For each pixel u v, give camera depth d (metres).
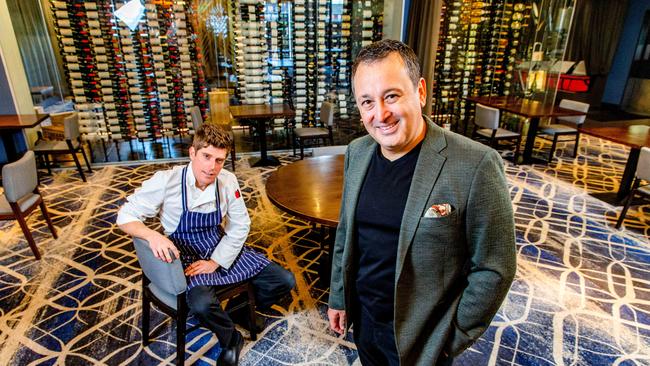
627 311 2.35
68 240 3.14
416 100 0.90
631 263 2.88
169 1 5.27
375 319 1.12
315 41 5.65
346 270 1.15
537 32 6.07
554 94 5.95
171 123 5.85
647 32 8.14
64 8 4.91
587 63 8.73
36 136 5.12
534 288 2.56
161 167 5.00
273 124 6.04
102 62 5.25
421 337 1.03
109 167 4.97
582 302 2.43
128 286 2.56
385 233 1.02
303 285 2.60
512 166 5.14
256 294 1.99
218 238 1.88
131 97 5.50
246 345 2.06
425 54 5.48
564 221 3.56
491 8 5.93
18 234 3.23
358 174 1.08
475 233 0.90
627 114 8.56
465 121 6.31
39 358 1.96
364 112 0.93
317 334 2.15
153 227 3.42
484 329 0.98
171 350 2.02
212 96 5.88
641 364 1.95
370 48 0.89
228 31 5.63
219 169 1.69
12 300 2.40
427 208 0.91
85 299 2.42
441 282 0.97
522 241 3.19
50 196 4.03
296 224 3.48
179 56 5.56
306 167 2.77
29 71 5.18
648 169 3.08
